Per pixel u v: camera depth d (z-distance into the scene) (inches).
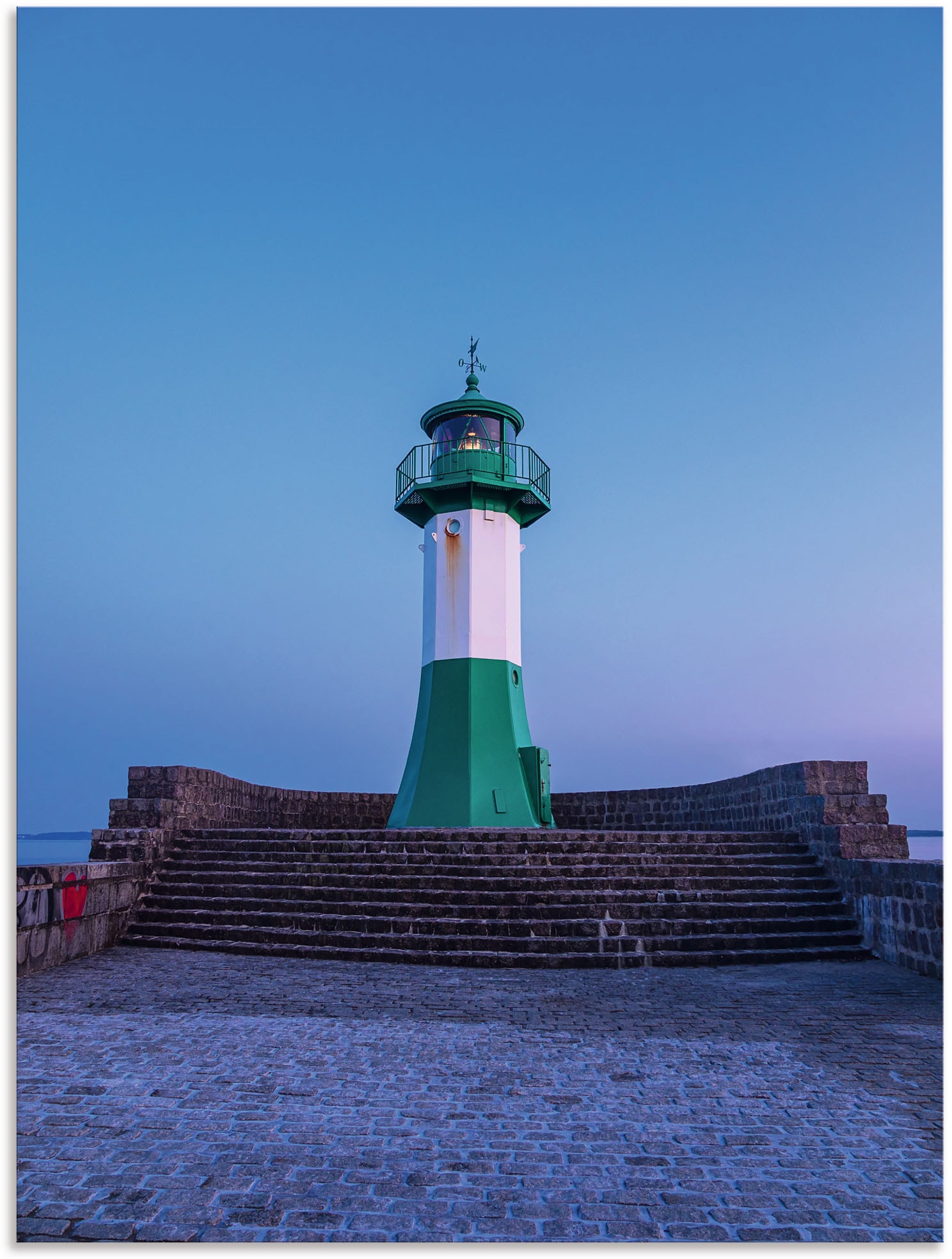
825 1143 179.2
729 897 455.5
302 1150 174.1
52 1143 177.0
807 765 514.3
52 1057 238.7
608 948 404.5
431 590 783.7
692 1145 177.9
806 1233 141.7
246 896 473.7
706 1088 213.6
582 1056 241.3
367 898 457.1
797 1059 238.5
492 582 766.5
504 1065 233.1
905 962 388.2
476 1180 160.9
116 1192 154.3
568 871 470.0
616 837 514.3
